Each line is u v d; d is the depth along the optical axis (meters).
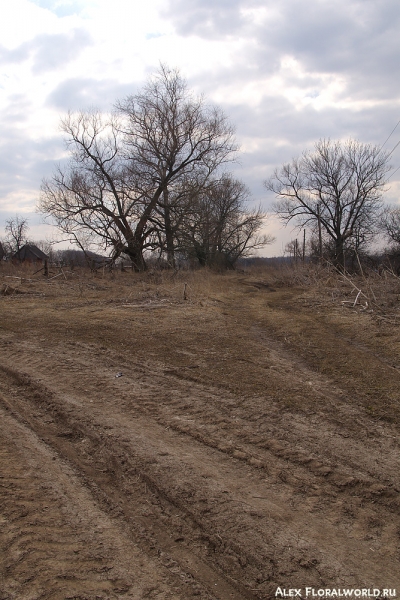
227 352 9.07
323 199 43.12
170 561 3.27
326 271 24.84
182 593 2.96
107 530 3.55
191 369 7.87
